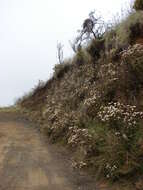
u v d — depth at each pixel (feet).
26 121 82.23
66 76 77.92
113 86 40.34
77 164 31.09
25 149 42.24
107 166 26.45
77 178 27.37
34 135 55.52
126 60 38.75
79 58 72.49
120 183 24.58
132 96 35.12
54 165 32.50
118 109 32.76
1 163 34.12
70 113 50.47
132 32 49.08
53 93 85.87
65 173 29.19
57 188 24.68
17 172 30.09
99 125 35.32
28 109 104.32
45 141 48.62
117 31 53.78
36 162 34.12
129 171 24.95
